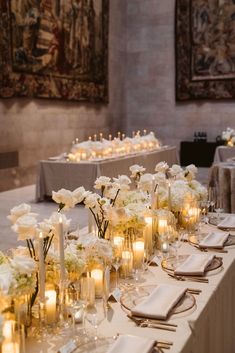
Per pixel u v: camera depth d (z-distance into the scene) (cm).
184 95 1569
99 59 1448
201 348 215
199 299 228
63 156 938
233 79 1496
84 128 1408
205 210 403
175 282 252
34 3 1113
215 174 739
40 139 1197
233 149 1157
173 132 1608
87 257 228
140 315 208
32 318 206
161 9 1588
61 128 1289
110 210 264
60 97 1249
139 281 253
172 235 313
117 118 1612
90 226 288
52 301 201
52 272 207
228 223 370
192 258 281
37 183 894
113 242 258
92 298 217
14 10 1045
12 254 224
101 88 1470
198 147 1470
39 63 1148
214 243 316
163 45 1598
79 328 199
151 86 1628
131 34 1639
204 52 1524
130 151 1115
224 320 267
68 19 1270
